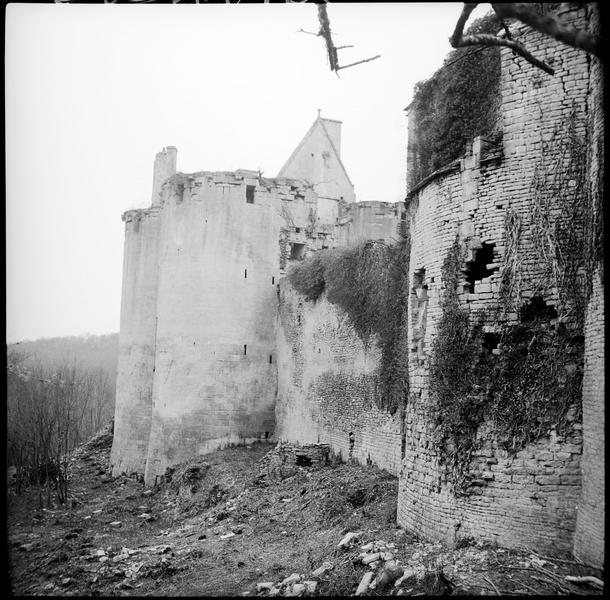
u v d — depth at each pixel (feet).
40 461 96.73
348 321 79.61
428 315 46.34
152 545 61.87
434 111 51.11
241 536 60.03
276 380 106.11
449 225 44.75
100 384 229.45
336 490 63.67
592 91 37.24
